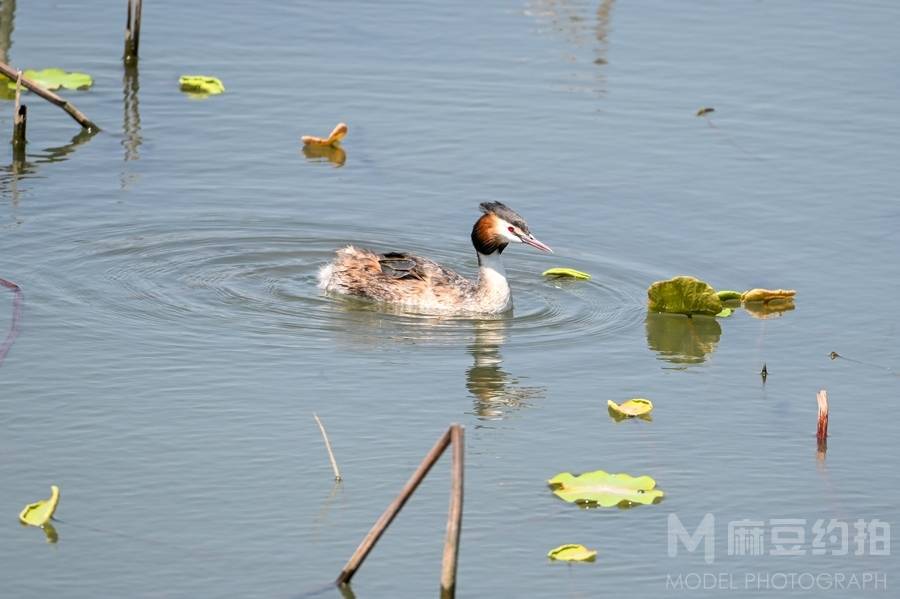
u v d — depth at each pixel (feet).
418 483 34.01
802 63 82.94
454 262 59.72
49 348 48.70
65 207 61.05
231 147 69.00
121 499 39.47
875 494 41.88
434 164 68.03
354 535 38.24
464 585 36.14
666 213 63.52
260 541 37.70
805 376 49.85
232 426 44.16
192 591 35.22
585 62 82.12
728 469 43.24
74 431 43.16
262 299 54.90
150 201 62.44
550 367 50.16
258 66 79.66
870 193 65.82
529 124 73.10
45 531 37.68
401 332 52.80
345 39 84.33
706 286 54.03
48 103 73.51
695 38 86.79
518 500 40.75
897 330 53.36
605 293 57.11
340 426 44.65
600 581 36.73
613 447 44.37
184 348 49.65
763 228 62.18
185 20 86.43
